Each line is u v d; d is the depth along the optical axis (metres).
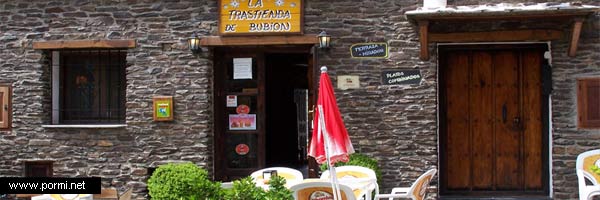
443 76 9.50
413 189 7.16
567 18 8.58
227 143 9.93
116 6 9.63
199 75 9.48
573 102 8.88
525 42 9.12
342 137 6.51
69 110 10.08
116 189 9.62
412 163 9.12
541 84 9.29
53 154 9.77
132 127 9.60
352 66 9.23
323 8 9.28
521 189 9.44
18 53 9.82
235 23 9.38
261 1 9.33
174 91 9.53
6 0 9.83
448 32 9.02
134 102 9.60
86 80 10.05
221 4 9.39
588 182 8.87
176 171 8.50
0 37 9.84
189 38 9.44
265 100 9.90
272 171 8.08
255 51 9.80
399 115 9.15
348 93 9.23
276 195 6.23
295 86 11.84
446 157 9.54
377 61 9.20
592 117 8.78
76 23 9.70
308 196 6.51
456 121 9.52
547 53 9.20
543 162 9.34
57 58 10.06
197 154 9.48
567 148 8.90
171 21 9.55
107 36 9.64
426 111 9.08
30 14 9.79
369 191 7.45
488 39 8.95
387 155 9.17
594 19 8.79
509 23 8.93
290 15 9.30
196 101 9.49
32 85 9.79
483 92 9.48
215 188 6.38
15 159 9.83
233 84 9.90
